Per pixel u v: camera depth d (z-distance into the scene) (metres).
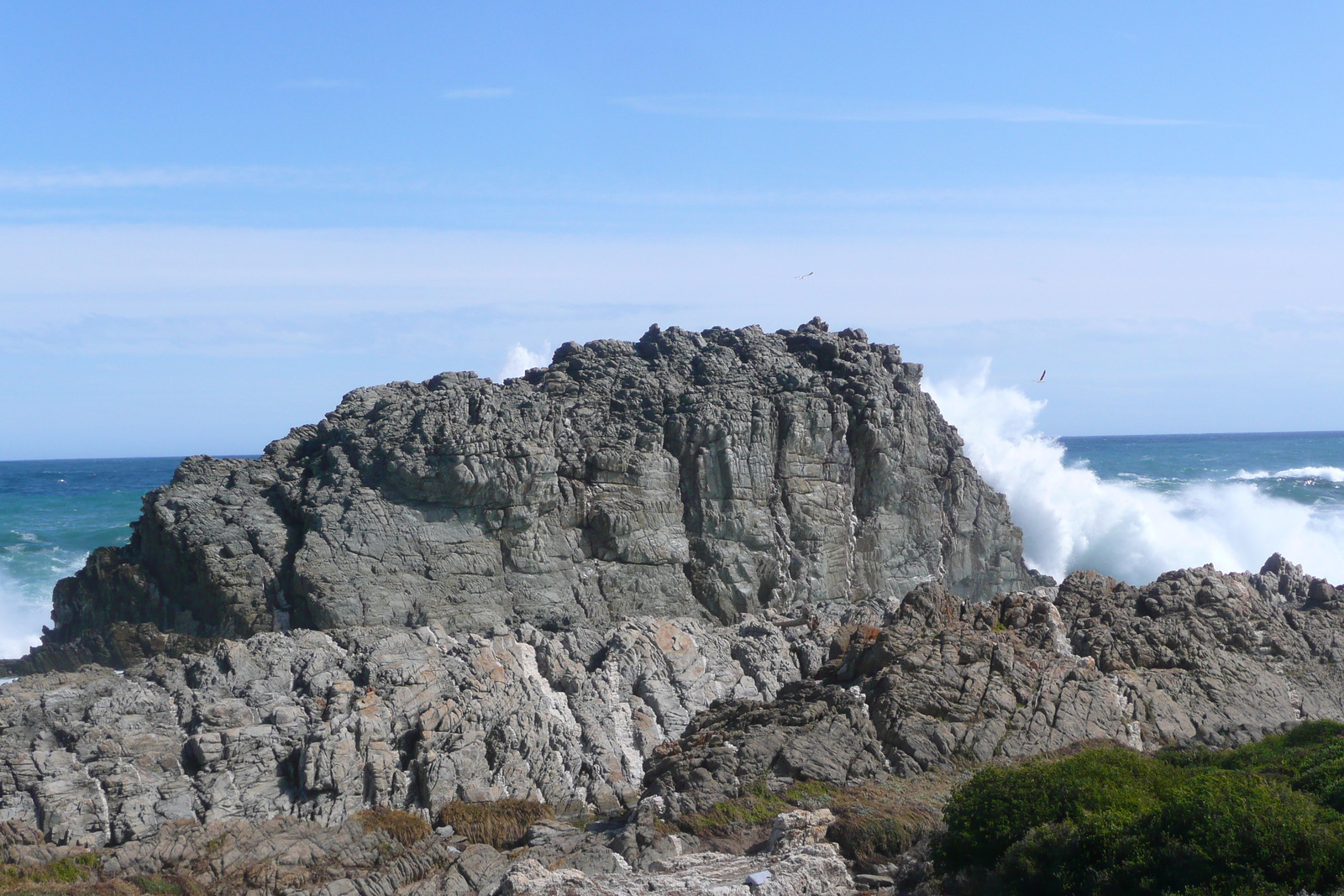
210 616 63.50
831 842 38.53
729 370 78.38
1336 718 53.91
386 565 63.94
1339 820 32.47
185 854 42.81
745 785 43.59
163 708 49.25
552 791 50.97
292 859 43.31
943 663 49.62
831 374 81.00
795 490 75.88
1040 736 47.41
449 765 49.38
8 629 94.12
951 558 84.12
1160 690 52.75
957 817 36.38
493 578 66.31
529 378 78.06
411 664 52.88
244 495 68.25
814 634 64.75
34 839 42.41
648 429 73.75
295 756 48.00
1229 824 31.56
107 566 67.75
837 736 46.06
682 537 72.56
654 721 56.62
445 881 40.72
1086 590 60.22
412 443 67.31
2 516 146.38
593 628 65.19
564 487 70.50
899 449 80.69
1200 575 61.34
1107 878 31.88
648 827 40.69
